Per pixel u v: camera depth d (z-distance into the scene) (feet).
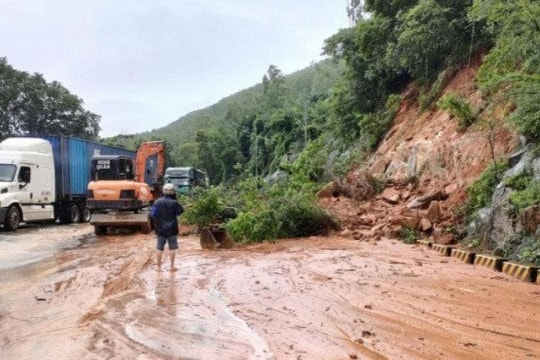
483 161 49.21
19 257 42.16
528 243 32.17
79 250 46.39
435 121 66.64
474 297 25.02
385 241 46.06
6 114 161.17
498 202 37.70
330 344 18.43
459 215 44.06
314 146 113.70
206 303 24.85
